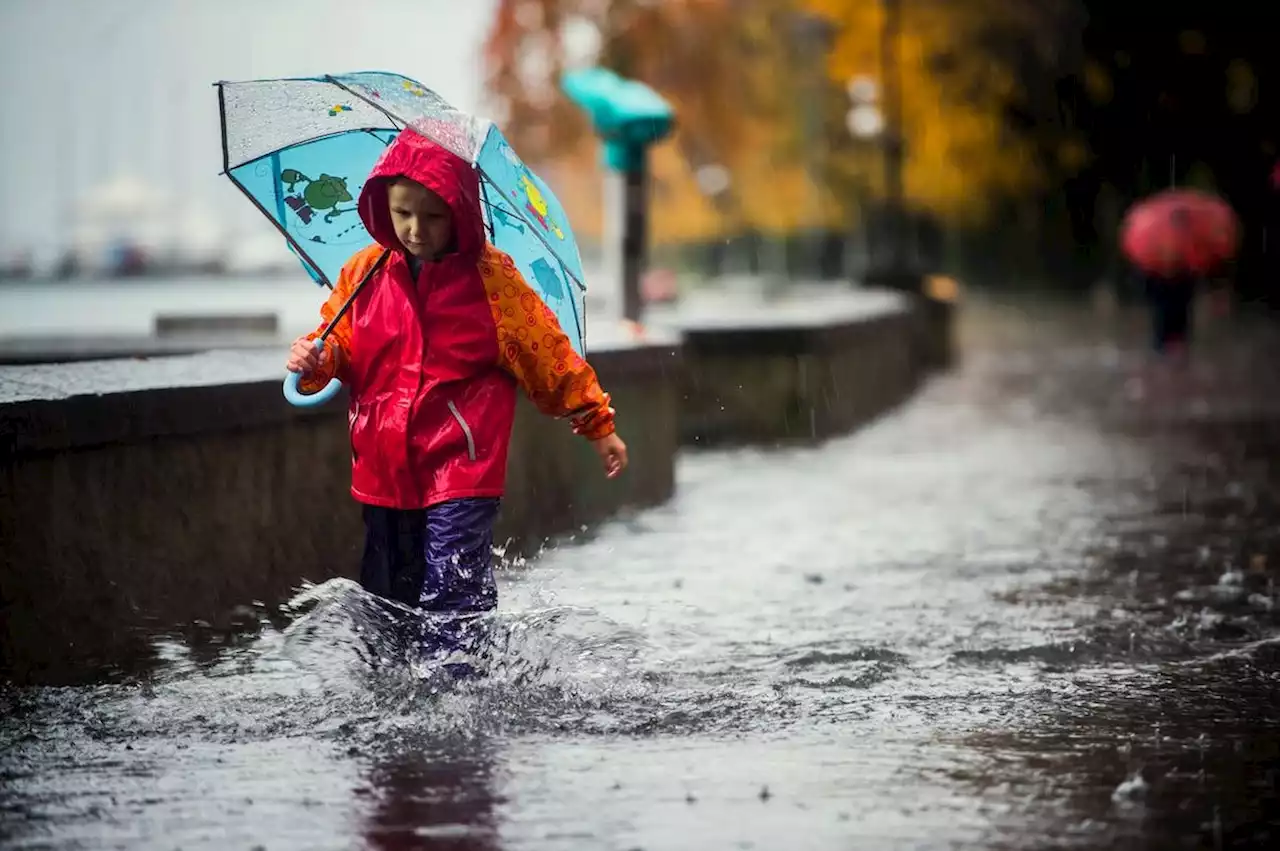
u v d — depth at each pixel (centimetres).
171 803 1298
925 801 1314
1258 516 3017
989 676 1750
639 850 1198
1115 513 3067
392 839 1220
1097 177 12394
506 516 2500
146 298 11894
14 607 1603
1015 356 8425
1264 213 12444
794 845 1207
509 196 1545
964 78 11844
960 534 2802
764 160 15288
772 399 4394
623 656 1778
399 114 1509
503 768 1394
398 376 1577
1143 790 1342
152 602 1778
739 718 1562
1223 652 1875
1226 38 11800
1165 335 7856
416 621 1598
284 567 2006
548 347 1587
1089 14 11825
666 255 19788
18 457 1603
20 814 1272
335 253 1677
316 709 1557
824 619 2055
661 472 3219
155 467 1788
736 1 15050
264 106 1655
